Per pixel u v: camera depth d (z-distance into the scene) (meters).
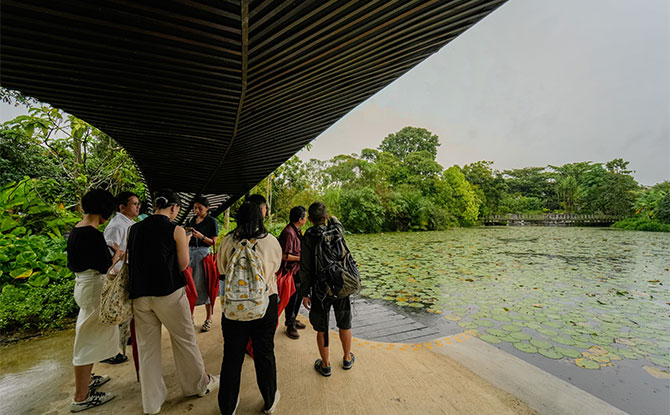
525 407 1.93
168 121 2.57
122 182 7.18
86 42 1.51
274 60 1.75
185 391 1.82
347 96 2.54
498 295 5.52
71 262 1.71
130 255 1.65
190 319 1.81
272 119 2.76
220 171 4.34
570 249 12.02
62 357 2.43
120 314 1.58
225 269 1.73
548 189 46.28
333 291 2.03
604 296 5.48
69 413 1.71
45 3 1.25
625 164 35.94
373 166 22.94
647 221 23.97
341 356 2.54
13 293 3.22
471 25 1.78
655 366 3.06
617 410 2.08
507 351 3.36
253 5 1.32
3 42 1.48
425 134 43.00
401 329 3.83
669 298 5.37
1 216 4.54
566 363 3.12
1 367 2.27
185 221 6.38
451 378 2.26
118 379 2.08
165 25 1.42
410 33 1.71
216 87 2.01
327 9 1.39
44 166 7.96
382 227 21.50
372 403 1.89
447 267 8.05
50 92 2.03
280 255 1.82
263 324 1.69
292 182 17.25
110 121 2.55
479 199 32.03
